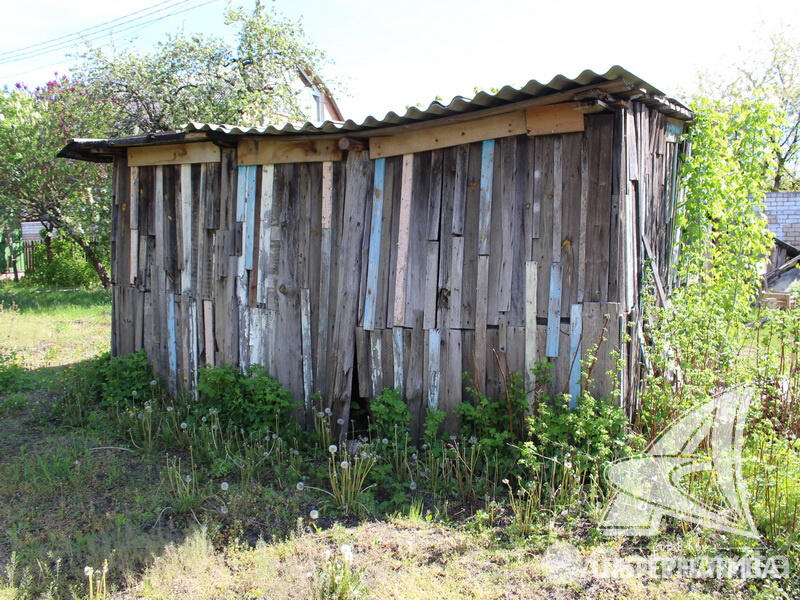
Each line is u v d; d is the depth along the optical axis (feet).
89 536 12.26
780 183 87.04
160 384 22.44
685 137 21.24
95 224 47.09
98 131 46.03
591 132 14.69
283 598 10.25
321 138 18.08
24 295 49.60
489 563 11.43
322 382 18.63
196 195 21.33
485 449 14.97
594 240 14.69
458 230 16.42
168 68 46.80
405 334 17.30
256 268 19.92
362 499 13.91
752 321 18.57
